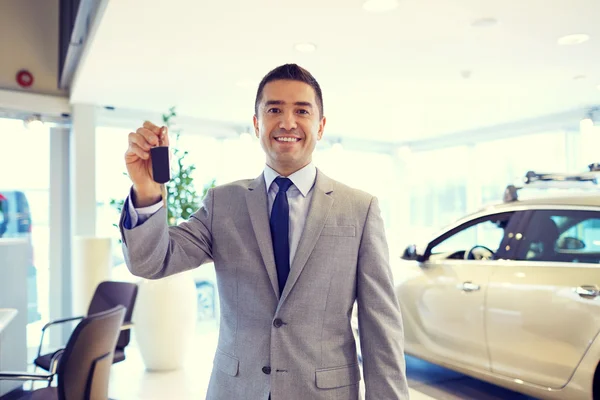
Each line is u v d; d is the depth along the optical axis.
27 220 4.61
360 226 1.16
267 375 1.06
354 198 1.19
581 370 2.42
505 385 2.79
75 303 4.27
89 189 4.65
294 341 1.06
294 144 1.14
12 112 4.43
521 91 4.38
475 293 2.94
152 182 1.00
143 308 3.88
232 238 1.14
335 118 5.61
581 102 4.83
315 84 1.18
